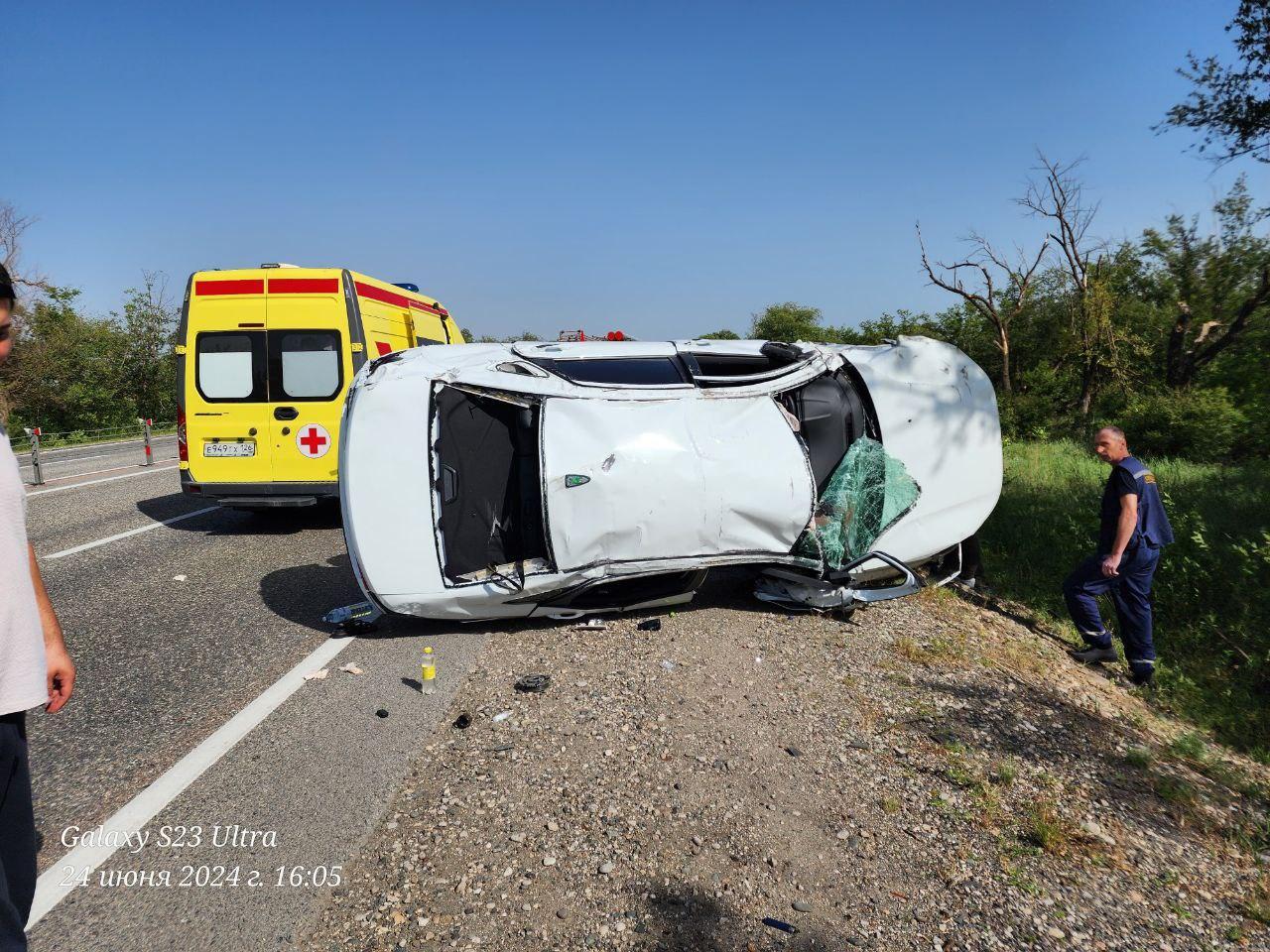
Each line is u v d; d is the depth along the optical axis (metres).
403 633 5.23
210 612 5.80
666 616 5.54
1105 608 6.61
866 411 6.00
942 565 6.90
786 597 5.69
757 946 2.44
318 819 3.06
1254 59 10.33
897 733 3.88
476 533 5.21
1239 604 6.50
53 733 3.85
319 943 2.41
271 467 8.42
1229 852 3.20
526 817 3.08
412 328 10.39
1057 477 11.63
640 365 5.48
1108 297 20.42
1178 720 4.98
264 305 8.36
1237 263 19.23
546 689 4.27
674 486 4.94
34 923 2.49
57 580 6.75
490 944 2.40
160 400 34.66
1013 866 2.90
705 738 3.75
